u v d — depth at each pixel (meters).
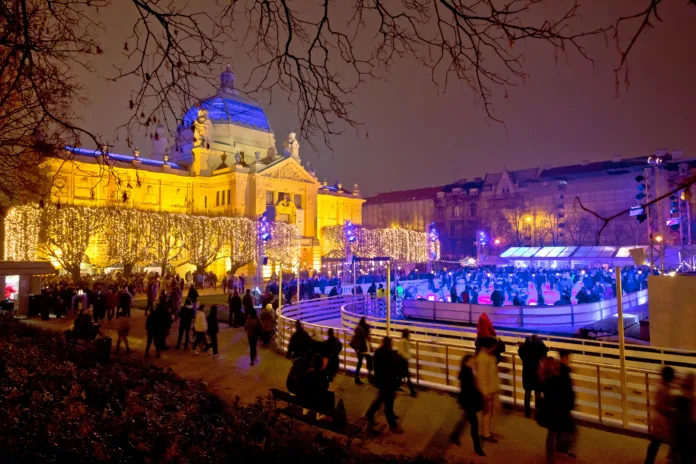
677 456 6.66
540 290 37.88
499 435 9.15
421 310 28.06
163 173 65.44
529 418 10.09
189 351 17.38
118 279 39.22
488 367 8.96
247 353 17.12
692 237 48.91
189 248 49.44
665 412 6.75
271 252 56.88
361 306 29.27
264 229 45.84
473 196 99.25
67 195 47.75
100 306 23.31
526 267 60.09
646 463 7.16
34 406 6.96
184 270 61.25
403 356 9.77
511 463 7.93
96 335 16.41
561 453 8.23
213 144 72.62
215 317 16.77
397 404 11.07
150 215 47.12
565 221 84.69
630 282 36.59
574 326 25.12
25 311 26.31
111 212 43.91
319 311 25.73
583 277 39.50
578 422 9.81
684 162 71.44
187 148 74.75
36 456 5.17
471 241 98.50
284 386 12.84
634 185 77.25
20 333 14.50
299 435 7.76
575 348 12.61
